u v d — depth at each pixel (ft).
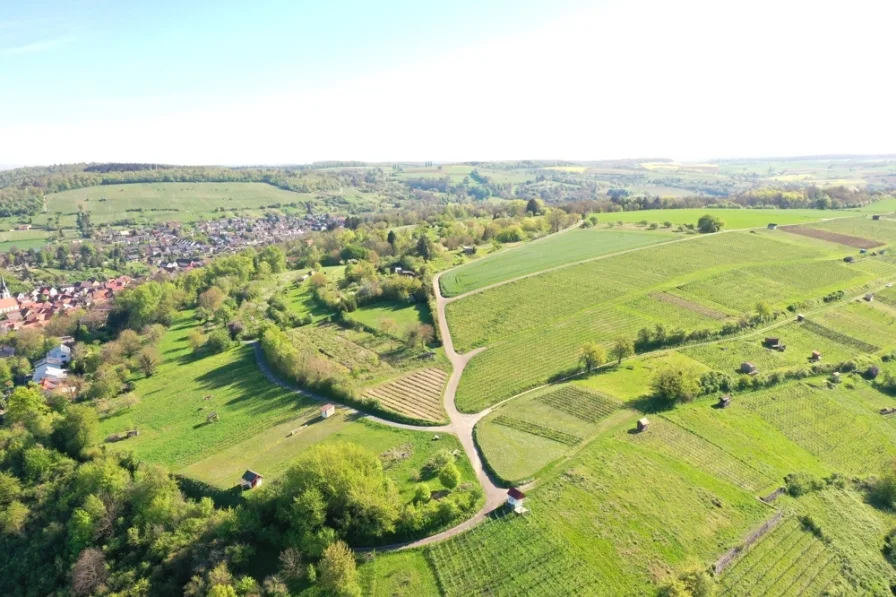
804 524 272.10
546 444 325.01
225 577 244.83
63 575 285.64
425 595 231.50
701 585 219.82
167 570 266.98
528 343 471.21
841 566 249.75
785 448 334.44
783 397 387.14
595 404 366.22
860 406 384.47
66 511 320.70
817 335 483.10
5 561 304.09
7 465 364.38
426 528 265.13
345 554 244.83
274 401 410.11
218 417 395.96
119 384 471.62
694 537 256.93
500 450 320.50
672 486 288.10
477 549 250.78
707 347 455.63
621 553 246.06
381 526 260.42
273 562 262.06
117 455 354.54
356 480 272.51
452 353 463.83
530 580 233.96
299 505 261.85
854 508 290.76
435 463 310.04
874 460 333.62
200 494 314.14
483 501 279.49
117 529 298.97
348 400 394.73
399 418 366.02
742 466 312.09
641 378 403.54
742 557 249.14
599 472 295.89
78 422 377.09
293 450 341.41
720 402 373.40
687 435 334.85
